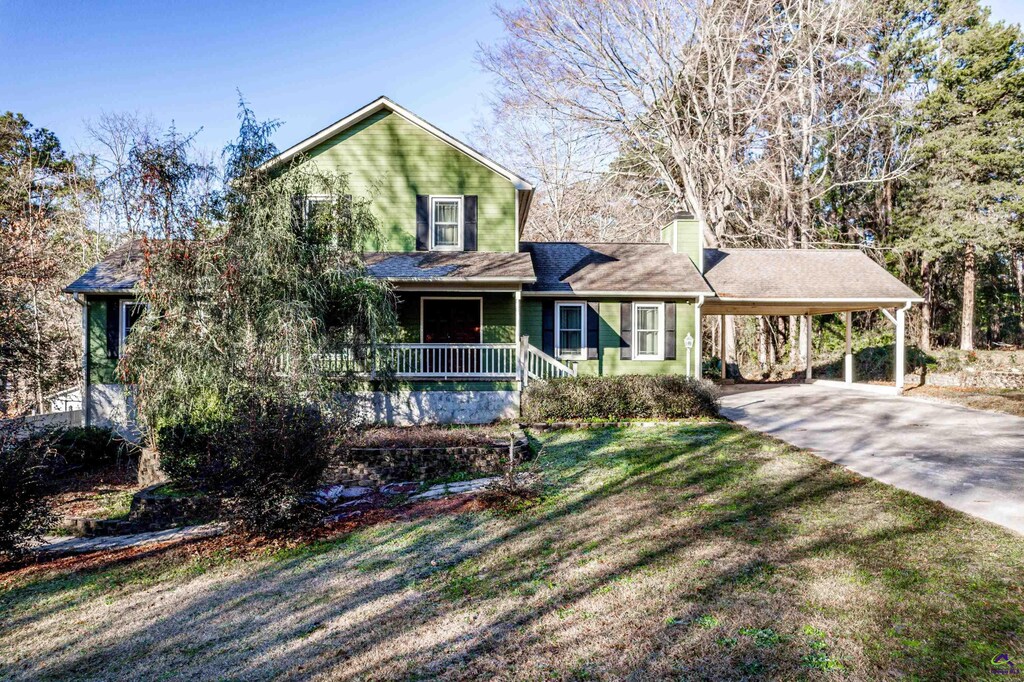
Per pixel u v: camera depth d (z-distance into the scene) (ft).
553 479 26.63
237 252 27.40
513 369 46.24
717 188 80.33
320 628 13.96
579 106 87.51
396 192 49.47
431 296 48.44
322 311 29.78
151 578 18.38
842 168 86.33
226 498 21.30
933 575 14.80
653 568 16.05
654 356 50.06
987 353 71.72
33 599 17.28
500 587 15.58
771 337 92.32
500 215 49.96
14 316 49.83
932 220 79.25
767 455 29.37
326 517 23.68
